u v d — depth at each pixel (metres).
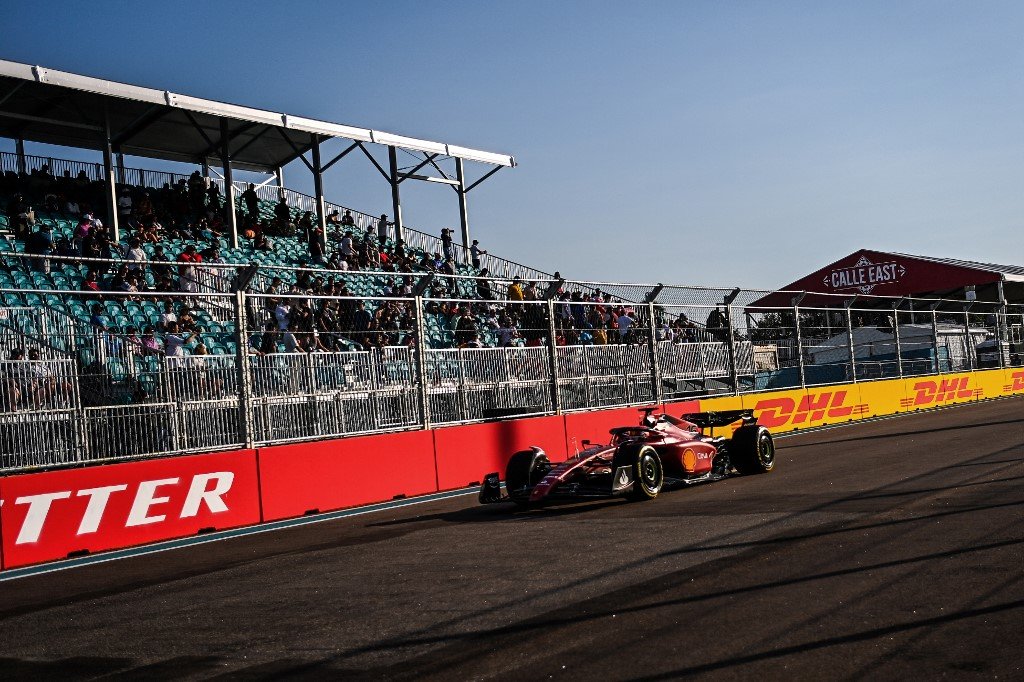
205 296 12.38
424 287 15.45
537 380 17.36
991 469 11.45
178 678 5.28
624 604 6.09
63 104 24.62
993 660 4.50
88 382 11.34
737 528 8.62
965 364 33.47
